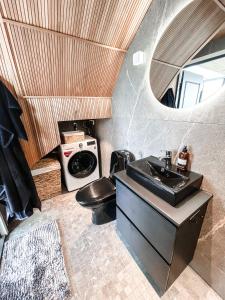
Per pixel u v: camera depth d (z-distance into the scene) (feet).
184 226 2.89
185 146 3.73
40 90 5.51
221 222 3.34
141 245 4.00
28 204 5.64
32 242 5.06
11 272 4.19
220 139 3.07
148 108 4.84
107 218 5.86
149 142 5.04
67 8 3.86
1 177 4.73
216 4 2.89
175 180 3.68
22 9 3.61
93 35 4.67
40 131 6.09
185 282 3.96
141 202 3.48
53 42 4.47
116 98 6.56
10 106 4.52
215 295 3.70
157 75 4.33
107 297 3.70
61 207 6.81
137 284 3.94
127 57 5.46
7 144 4.61
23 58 4.50
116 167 6.17
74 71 5.45
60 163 7.82
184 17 3.44
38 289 3.82
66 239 5.24
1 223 5.06
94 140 7.88
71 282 4.00
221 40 2.86
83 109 6.59
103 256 4.65
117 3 4.08
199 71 3.27
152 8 4.18
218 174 3.22
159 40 4.10
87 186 5.85
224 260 3.43
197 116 3.44
